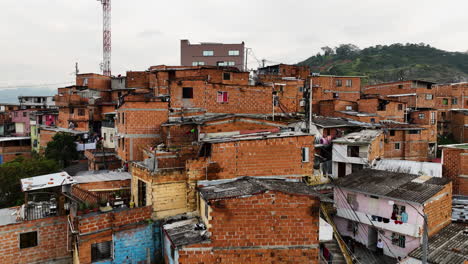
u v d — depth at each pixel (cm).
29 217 1912
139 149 2552
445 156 2755
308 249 1322
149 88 4944
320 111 4631
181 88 2711
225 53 6531
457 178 2677
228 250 1309
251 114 2894
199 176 1675
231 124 2328
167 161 1752
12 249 1786
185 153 1794
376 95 5566
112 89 5394
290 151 1753
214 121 2277
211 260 1305
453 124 5488
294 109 4269
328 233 1688
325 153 3259
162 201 1697
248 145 1706
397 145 3878
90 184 1977
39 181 1930
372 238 2402
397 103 4634
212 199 1298
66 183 1912
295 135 1756
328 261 2002
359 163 2961
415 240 2075
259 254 1316
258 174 1722
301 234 1321
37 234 1855
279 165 1744
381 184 2348
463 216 2320
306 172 1783
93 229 1523
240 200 1302
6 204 2705
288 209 1313
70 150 3891
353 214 2402
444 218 2214
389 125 3953
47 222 1878
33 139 5097
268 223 1312
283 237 1318
